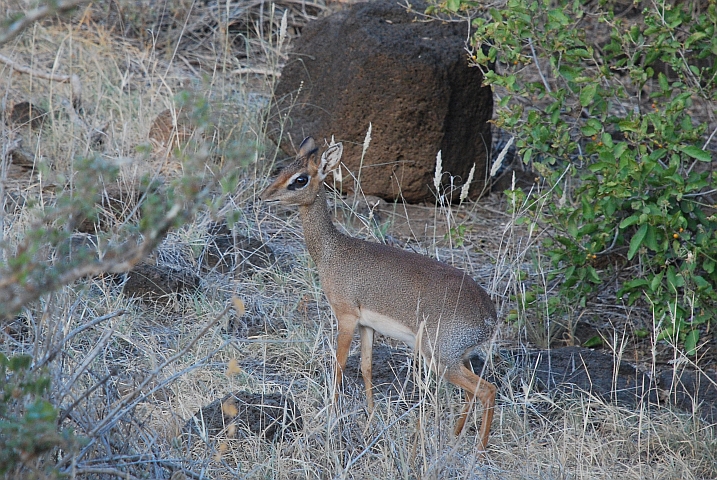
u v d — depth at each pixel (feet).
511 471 25.71
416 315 28.35
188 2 62.34
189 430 25.18
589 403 29.32
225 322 32.68
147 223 15.56
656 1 39.52
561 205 35.24
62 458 19.58
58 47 54.29
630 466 26.58
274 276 37.63
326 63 45.88
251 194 42.68
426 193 45.47
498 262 36.63
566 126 36.60
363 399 29.81
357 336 34.40
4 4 36.17
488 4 41.29
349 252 29.84
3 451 16.37
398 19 45.27
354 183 44.98
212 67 57.67
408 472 24.06
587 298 37.14
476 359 32.86
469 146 45.42
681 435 27.91
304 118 46.21
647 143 36.78
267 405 26.73
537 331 35.29
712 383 30.25
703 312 33.40
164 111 46.42
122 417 21.81
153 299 35.27
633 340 35.47
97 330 31.45
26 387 16.70
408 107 43.27
